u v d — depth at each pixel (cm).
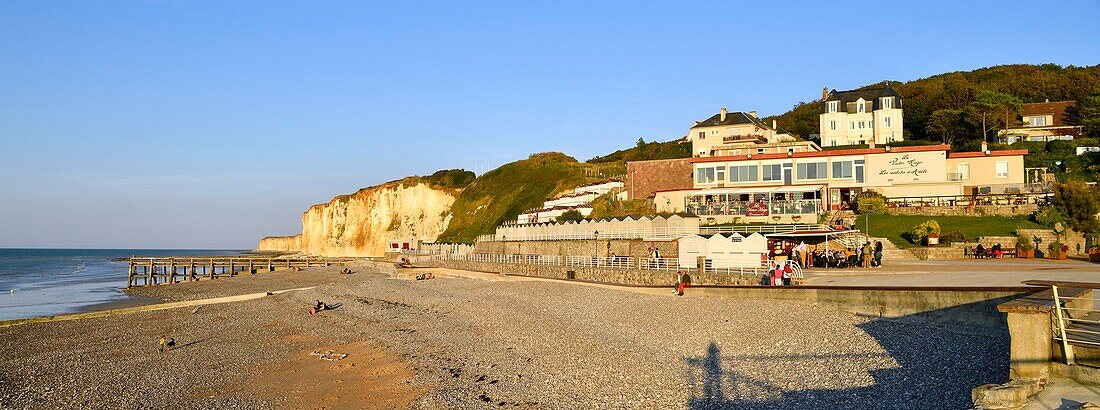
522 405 2088
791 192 6184
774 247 4844
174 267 9725
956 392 1772
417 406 2195
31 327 4309
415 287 5753
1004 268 3700
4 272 12169
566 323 3316
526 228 7081
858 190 6234
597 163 11612
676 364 2397
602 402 2052
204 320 4509
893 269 3856
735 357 2402
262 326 4166
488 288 5078
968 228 5122
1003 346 2100
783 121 13438
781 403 1895
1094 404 1367
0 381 2781
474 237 10419
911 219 5484
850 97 10206
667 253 4922
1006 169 6078
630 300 3691
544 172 10800
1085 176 6638
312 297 5616
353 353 3131
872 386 1919
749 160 6469
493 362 2669
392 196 14600
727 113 9962
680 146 11425
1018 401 1420
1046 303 1661
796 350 2381
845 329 2550
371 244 14750
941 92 12688
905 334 2392
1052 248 4419
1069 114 9969
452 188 13675
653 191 7538
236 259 10950
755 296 3219
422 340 3275
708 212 6122
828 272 3819
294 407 2300
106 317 4778
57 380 2792
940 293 2462
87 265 15538
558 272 5294
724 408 1914
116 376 2842
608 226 5709
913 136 10656
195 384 2666
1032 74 15075
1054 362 1557
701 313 3069
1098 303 2097
